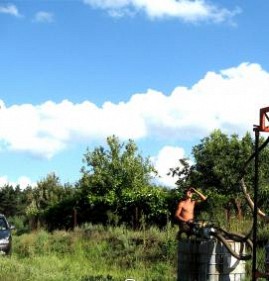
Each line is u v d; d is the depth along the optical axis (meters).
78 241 22.52
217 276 9.49
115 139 30.77
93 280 14.33
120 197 26.61
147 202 25.23
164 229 22.03
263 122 9.12
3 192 65.25
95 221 27.70
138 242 20.48
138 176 29.67
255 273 9.17
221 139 36.66
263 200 21.31
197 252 9.54
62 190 47.78
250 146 36.34
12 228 21.77
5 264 14.91
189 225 9.73
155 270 16.55
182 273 9.73
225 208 20.11
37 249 22.38
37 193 49.03
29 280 13.38
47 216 30.98
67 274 15.16
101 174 29.11
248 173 26.11
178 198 24.62
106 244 21.25
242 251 9.68
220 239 9.50
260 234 16.45
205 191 25.12
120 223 26.09
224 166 34.97
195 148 36.91
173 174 36.41
